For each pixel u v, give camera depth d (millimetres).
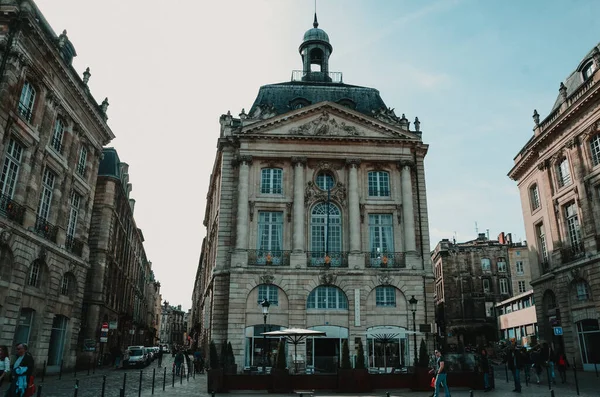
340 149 30750
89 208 28188
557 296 28906
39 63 21438
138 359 32062
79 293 26703
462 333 57625
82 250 26938
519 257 60688
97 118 28016
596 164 26234
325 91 34562
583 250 27219
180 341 160500
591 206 26219
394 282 28234
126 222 45125
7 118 19156
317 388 17703
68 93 24500
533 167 33375
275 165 30531
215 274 28391
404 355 27156
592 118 26141
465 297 59750
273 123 30656
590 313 25844
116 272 39500
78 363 31016
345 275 28062
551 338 30484
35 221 21391
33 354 21656
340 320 27438
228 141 30969
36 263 22219
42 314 22328
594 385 19422
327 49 38688
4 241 18906
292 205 29625
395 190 30625
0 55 19188
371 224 30172
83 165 27812
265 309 22062
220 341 27344
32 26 20078
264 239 29328
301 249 28453
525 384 20203
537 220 33031
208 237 43969
